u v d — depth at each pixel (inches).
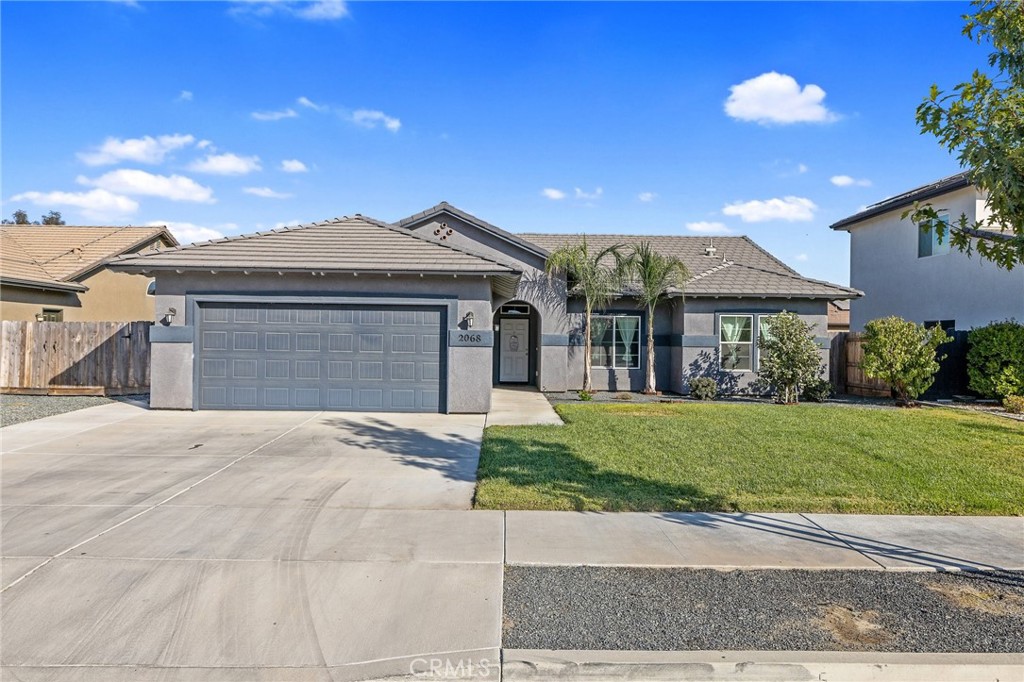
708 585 176.1
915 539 213.3
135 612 155.4
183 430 401.4
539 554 195.6
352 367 487.8
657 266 631.8
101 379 594.2
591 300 653.3
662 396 646.5
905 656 139.0
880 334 562.9
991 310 655.8
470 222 675.4
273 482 276.2
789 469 300.5
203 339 484.4
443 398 488.1
